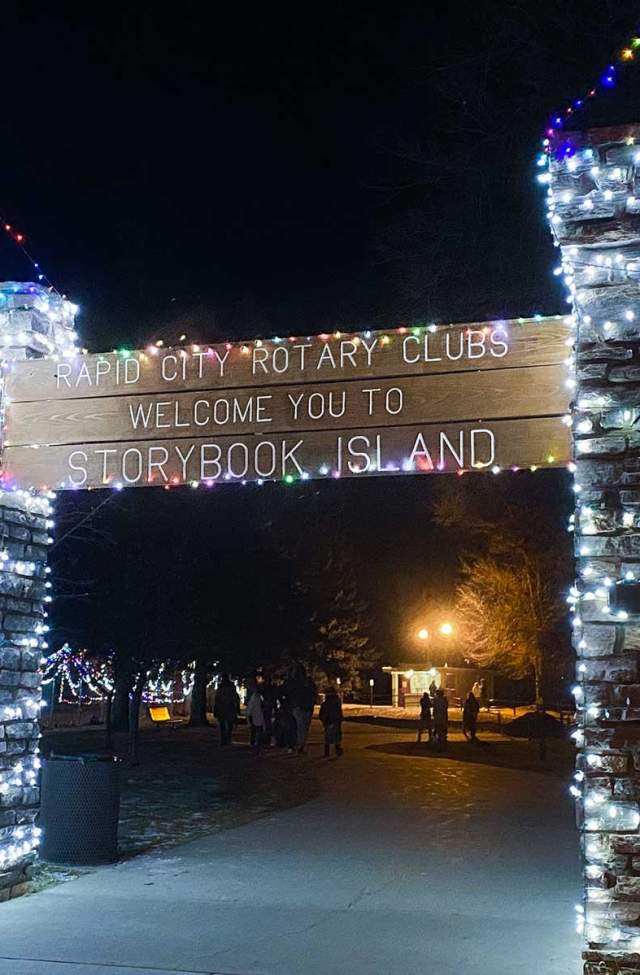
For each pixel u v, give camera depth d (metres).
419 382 8.02
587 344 7.06
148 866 10.85
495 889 9.84
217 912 8.79
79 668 25.20
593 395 7.00
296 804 16.36
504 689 66.38
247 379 8.52
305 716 26.16
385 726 40.22
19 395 9.16
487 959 7.39
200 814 15.05
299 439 8.28
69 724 37.59
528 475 25.03
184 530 22.64
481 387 7.86
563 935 8.07
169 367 8.75
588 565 6.88
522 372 7.79
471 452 7.80
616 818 6.59
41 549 9.80
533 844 12.53
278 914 8.75
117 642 21.48
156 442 8.70
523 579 39.25
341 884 10.02
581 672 6.77
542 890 9.80
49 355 9.64
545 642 39.34
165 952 7.54
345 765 23.25
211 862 11.15
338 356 8.27
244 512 25.52
